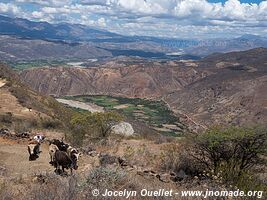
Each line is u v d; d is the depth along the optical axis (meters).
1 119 35.78
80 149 16.41
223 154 12.22
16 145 17.16
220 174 11.12
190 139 12.98
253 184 9.95
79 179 9.93
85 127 22.69
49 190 8.39
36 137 17.38
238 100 194.50
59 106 64.19
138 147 18.97
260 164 12.55
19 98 53.84
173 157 13.91
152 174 12.55
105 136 22.98
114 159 14.50
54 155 12.73
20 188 9.95
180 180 12.16
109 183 9.87
